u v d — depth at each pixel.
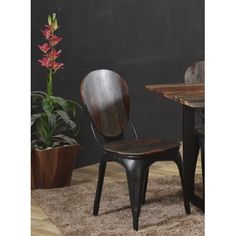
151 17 5.61
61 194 4.10
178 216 3.54
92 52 5.00
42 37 4.54
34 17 4.46
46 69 4.60
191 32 6.12
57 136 4.23
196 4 6.15
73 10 4.80
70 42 4.79
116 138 3.65
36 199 3.98
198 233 3.22
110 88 3.66
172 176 4.60
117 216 3.59
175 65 5.97
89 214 3.64
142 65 5.57
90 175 4.77
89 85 3.57
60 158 4.20
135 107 5.54
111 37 5.18
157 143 3.43
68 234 3.26
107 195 4.07
